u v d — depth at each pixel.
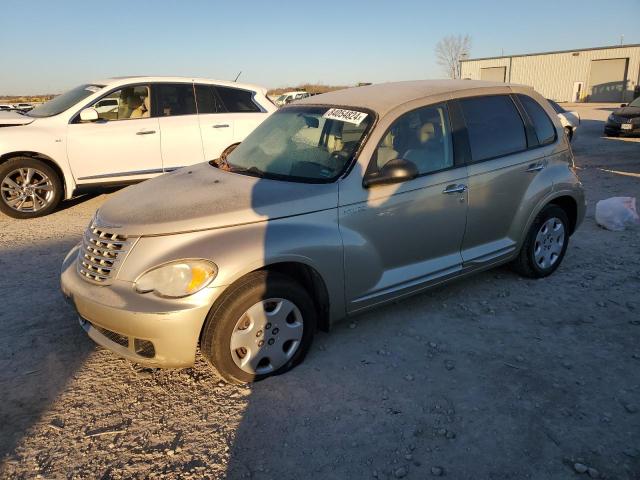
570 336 3.69
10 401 3.07
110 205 3.48
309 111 4.14
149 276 2.87
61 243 5.95
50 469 2.55
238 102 8.12
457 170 3.85
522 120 4.37
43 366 3.43
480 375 3.24
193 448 2.67
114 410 2.99
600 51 43.12
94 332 3.18
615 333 3.72
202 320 2.88
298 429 2.79
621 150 13.53
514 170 4.19
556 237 4.72
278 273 3.12
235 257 2.92
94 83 7.68
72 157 7.10
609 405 2.93
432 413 2.89
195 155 7.76
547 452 2.58
